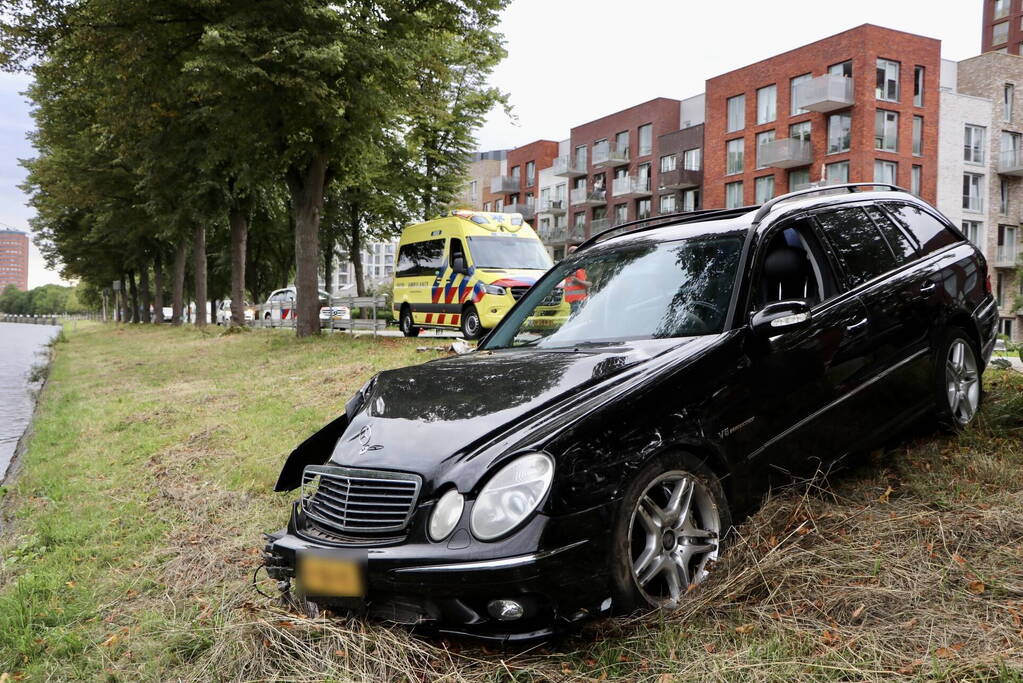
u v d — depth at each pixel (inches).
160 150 811.4
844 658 111.0
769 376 148.2
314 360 590.9
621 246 187.3
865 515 154.8
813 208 178.4
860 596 126.8
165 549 203.8
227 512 233.0
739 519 141.8
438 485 122.3
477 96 1263.5
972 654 108.7
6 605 171.6
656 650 118.3
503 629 117.3
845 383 163.3
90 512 248.7
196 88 636.1
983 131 1899.6
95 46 665.0
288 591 148.1
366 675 121.1
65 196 1300.4
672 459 131.0
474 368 158.6
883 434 172.9
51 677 141.3
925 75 1776.6
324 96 649.0
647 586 131.0
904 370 179.3
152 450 336.5
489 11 732.7
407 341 661.3
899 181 1756.9
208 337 1082.7
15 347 1656.0
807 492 152.1
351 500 131.8
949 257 205.0
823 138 1800.0
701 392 137.1
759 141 1966.0
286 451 300.2
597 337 164.6
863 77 1706.4
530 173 3085.6
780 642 116.3
